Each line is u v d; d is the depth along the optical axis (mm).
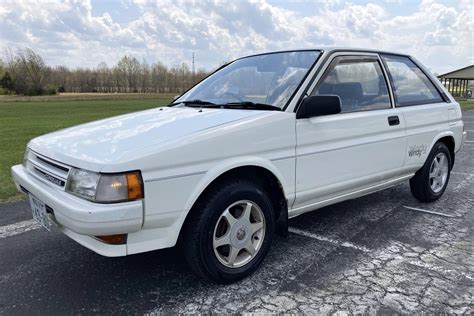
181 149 2453
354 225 3965
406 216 4230
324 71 3314
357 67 3648
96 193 2246
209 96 3668
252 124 2781
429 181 4531
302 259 3205
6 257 3291
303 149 3076
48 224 2641
